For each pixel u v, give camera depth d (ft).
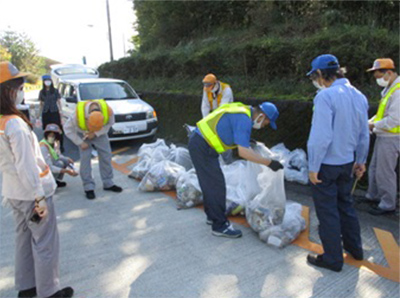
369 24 25.09
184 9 43.80
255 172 12.85
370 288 9.11
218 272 10.02
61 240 12.12
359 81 19.93
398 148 12.64
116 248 11.50
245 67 26.94
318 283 9.37
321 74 9.78
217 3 39.91
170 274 9.98
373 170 14.20
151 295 9.07
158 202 15.48
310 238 11.93
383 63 12.76
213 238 12.06
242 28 37.45
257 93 23.90
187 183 14.73
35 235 8.30
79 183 18.40
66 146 27.91
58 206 15.24
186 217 13.82
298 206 13.01
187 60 32.86
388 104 12.71
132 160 22.90
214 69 30.71
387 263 10.25
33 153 7.59
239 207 13.48
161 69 37.76
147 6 48.85
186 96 27.43
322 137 8.95
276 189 11.53
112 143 28.07
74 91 28.07
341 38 20.42
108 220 13.71
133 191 17.01
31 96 80.23
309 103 18.62
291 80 23.71
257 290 9.16
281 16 32.50
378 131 12.94
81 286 9.50
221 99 18.98
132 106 26.00
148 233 12.53
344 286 9.21
